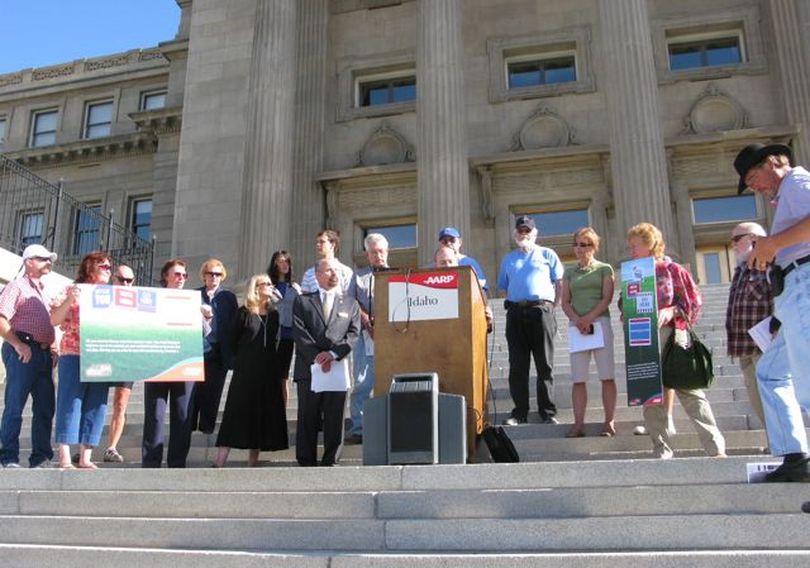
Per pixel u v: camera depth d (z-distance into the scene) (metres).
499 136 21.45
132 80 33.72
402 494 4.89
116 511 5.40
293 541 4.75
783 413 4.55
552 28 22.11
